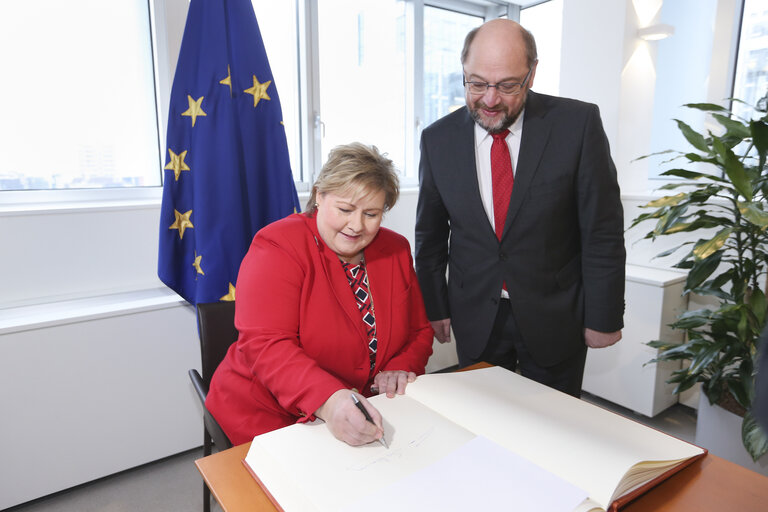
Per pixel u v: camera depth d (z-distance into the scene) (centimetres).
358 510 61
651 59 252
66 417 168
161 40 198
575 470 69
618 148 247
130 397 180
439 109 321
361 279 113
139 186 210
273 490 70
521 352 144
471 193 136
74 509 172
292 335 100
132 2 198
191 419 195
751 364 162
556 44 321
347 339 105
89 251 184
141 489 183
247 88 183
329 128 270
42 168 189
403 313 115
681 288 222
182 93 174
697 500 70
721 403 181
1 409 157
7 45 177
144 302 182
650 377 222
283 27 243
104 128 200
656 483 73
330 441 78
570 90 261
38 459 165
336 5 259
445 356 277
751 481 74
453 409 88
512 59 117
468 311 143
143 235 194
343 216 99
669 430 223
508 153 134
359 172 95
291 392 88
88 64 193
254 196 189
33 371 161
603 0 240
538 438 77
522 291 134
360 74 277
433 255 152
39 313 170
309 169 256
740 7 246
